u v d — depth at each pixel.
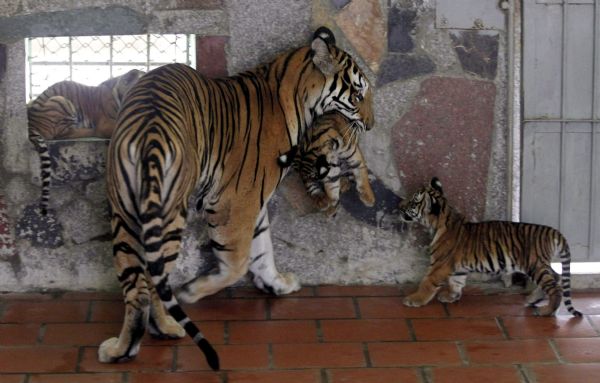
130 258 4.29
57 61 5.15
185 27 4.95
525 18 5.05
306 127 4.89
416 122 5.12
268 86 4.80
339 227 5.20
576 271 5.29
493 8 5.04
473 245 4.97
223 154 4.66
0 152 4.95
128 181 4.16
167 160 4.10
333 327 4.76
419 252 5.24
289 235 5.18
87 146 4.98
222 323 4.79
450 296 5.06
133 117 4.20
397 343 4.60
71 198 5.02
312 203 5.14
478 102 5.12
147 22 4.92
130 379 4.23
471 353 4.50
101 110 5.00
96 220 5.05
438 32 5.05
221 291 5.17
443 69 5.09
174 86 4.39
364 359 4.43
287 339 4.62
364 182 5.06
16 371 4.29
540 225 4.96
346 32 5.03
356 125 4.91
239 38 4.98
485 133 5.15
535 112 5.13
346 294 5.15
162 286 4.07
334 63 4.80
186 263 5.13
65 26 4.88
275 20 4.98
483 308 5.00
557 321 4.85
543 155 5.18
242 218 4.77
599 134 5.16
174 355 4.45
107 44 5.19
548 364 4.39
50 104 5.01
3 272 5.08
